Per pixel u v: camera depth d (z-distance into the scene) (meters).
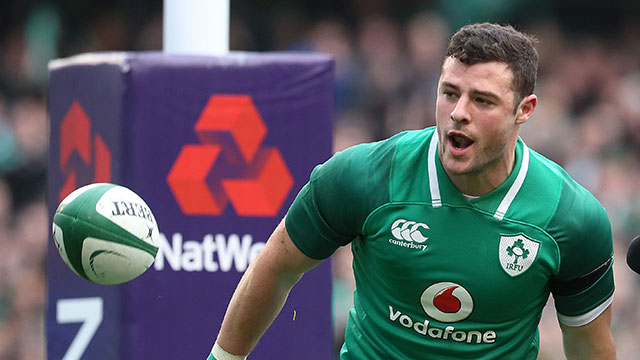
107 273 12.69
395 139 11.99
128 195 12.91
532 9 38.97
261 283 12.48
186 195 15.39
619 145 36.66
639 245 12.42
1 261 31.81
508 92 11.01
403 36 37.50
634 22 39.19
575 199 11.74
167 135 15.33
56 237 12.84
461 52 10.99
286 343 15.57
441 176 11.61
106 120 15.52
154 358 15.27
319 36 36.78
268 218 15.55
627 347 30.67
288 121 15.57
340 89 35.81
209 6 17.33
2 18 35.56
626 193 34.75
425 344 12.07
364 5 37.81
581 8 39.09
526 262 11.60
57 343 16.94
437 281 11.70
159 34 35.91
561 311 12.45
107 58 15.49
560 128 36.06
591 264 11.87
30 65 35.41
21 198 33.22
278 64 15.50
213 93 15.41
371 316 12.38
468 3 38.06
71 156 16.81
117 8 36.00
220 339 12.92
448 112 11.10
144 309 15.23
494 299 11.71
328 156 15.68
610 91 38.31
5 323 31.06
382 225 11.77
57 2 35.66
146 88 15.24
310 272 15.60
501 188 11.55
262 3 37.09
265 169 15.55
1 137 33.38
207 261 15.45
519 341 12.19
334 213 11.96
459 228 11.57
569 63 38.62
